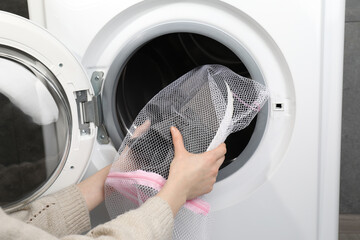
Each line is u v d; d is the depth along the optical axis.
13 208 0.86
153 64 1.06
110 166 0.84
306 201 0.87
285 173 0.86
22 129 0.86
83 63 0.88
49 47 0.80
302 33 0.80
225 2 0.81
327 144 0.85
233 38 0.85
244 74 1.03
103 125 0.91
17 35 0.78
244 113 0.80
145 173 0.72
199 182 0.67
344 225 1.55
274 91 0.86
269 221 0.89
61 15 0.85
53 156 0.86
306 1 0.79
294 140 0.85
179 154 0.68
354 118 1.47
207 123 0.77
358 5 1.37
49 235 0.52
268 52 0.85
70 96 0.83
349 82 1.44
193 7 0.85
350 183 1.53
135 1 0.83
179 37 1.01
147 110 0.82
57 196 0.75
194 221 0.79
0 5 1.50
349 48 1.41
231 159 0.96
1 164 0.88
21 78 0.82
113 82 0.88
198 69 0.88
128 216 0.57
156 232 0.57
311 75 0.82
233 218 0.90
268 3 0.80
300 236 0.88
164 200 0.60
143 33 0.86
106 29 0.86
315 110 0.83
